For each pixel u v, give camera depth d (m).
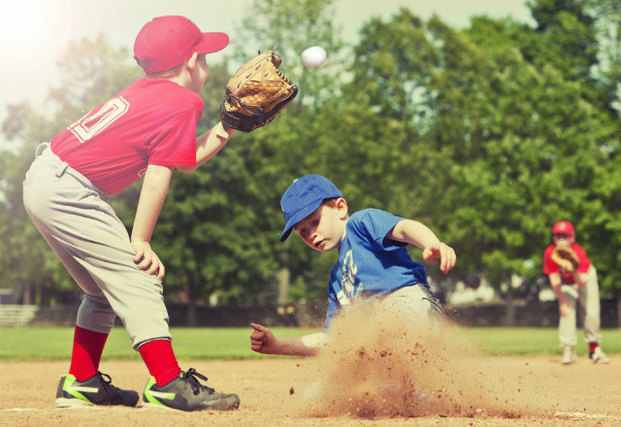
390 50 50.84
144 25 6.20
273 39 54.31
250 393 8.23
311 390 5.65
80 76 56.69
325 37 54.31
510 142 49.50
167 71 6.10
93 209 5.79
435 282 55.25
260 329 5.60
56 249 5.96
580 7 55.62
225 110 6.09
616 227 48.72
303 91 54.09
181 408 5.70
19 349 18.59
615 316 53.16
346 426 4.70
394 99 50.44
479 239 51.22
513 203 49.09
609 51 54.22
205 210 54.97
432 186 50.00
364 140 49.75
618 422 5.19
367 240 5.62
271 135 54.06
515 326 54.28
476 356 5.61
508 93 50.47
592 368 12.51
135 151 5.84
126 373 11.62
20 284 70.38
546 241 50.03
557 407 6.19
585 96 53.81
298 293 60.62
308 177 5.84
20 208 62.75
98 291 6.15
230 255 55.91
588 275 13.64
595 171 49.09
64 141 5.86
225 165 54.28
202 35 6.28
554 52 54.91
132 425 4.77
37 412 5.48
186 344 22.08
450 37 51.66
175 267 54.88
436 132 51.69
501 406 5.68
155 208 5.79
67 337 28.08
